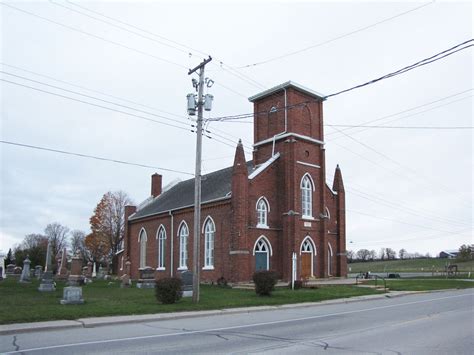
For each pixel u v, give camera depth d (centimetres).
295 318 1738
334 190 4491
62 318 1644
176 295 2169
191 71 2516
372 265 10494
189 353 1047
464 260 10088
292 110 4016
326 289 3038
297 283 3127
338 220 4412
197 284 2258
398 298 2697
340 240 4375
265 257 3788
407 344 1136
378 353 1027
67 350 1093
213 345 1150
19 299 2298
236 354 1030
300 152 4062
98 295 2617
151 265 4919
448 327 1419
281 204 3928
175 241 4494
